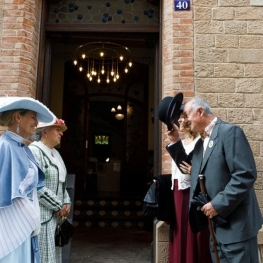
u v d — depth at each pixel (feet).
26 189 6.31
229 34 13.12
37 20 14.20
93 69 28.12
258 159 12.32
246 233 6.98
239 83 12.80
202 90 12.75
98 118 37.81
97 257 15.08
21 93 12.97
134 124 31.35
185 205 9.43
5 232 6.18
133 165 30.50
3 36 13.26
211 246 7.64
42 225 8.79
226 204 6.83
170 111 8.43
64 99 29.71
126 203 24.04
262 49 13.03
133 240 18.53
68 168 29.17
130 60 26.66
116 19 15.17
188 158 8.75
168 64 13.11
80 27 14.87
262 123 12.55
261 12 13.26
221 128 7.55
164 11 13.74
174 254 9.53
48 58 14.93
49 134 9.87
